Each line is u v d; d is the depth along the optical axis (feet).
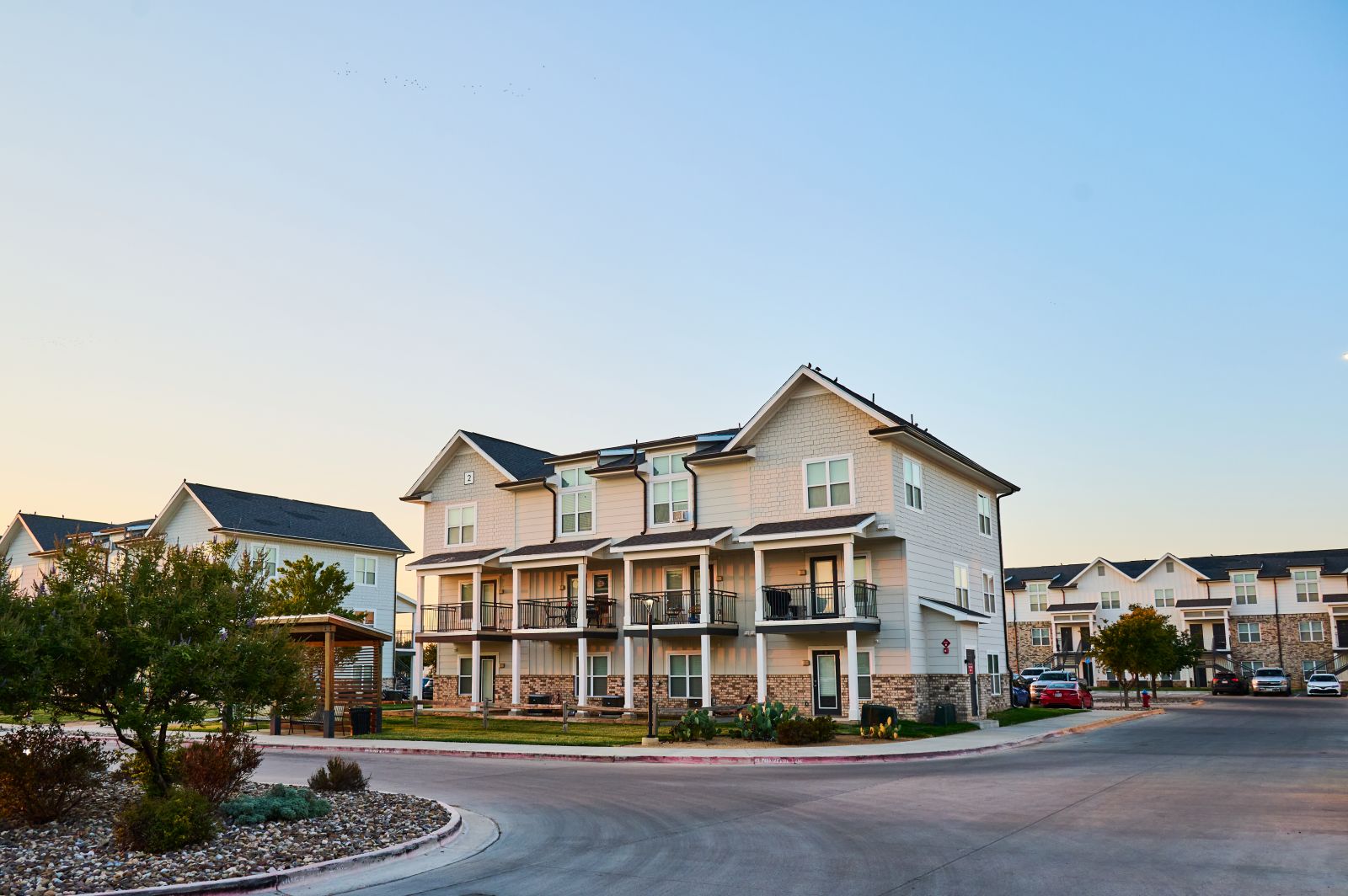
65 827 40.73
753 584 107.96
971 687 103.86
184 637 44.57
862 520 96.94
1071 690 133.49
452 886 32.12
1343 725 103.30
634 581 116.37
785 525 101.40
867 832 40.16
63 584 42.75
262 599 48.39
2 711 41.09
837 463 102.22
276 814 42.42
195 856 35.35
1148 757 69.41
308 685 48.24
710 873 33.04
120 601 43.04
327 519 181.27
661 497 114.93
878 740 80.43
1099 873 31.94
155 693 43.16
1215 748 76.59
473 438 130.41
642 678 113.70
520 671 122.52
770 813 45.62
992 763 66.59
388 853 36.52
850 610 94.79
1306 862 33.04
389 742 85.76
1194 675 227.20
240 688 45.19
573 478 122.93
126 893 30.50
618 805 48.85
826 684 101.86
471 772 64.64
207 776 42.50
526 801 50.88
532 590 124.77
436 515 134.31
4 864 34.17
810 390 105.09
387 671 186.29
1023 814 44.06
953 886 30.63
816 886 31.01
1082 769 62.08
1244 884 30.14
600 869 34.12
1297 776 57.41
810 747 75.41
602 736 88.28
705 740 81.76
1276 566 224.53
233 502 165.17
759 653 99.40
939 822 42.32
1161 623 147.13
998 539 129.90
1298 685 214.69
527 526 125.59
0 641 39.14
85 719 45.91
